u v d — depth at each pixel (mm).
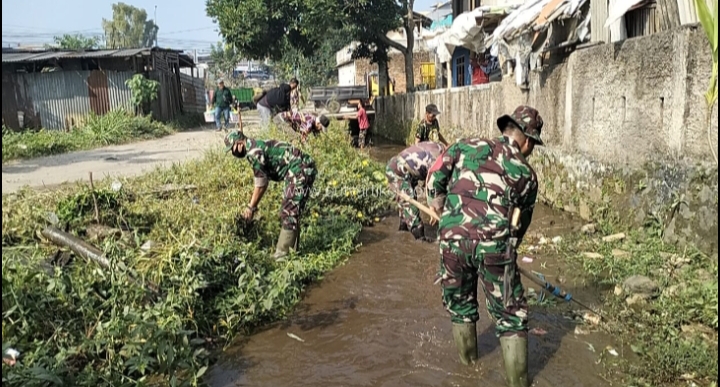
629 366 3691
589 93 7559
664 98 5859
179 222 5648
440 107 15258
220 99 18422
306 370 3840
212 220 5711
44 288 3768
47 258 4566
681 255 5266
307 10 21172
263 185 5688
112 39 61125
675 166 5598
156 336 3494
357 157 9719
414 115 18078
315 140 9586
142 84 18625
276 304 4691
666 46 5781
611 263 5410
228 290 4621
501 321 3475
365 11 20578
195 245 4781
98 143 15602
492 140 3559
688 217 5398
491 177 3424
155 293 4129
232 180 7461
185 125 22281
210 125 24141
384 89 24391
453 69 21375
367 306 4887
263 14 22141
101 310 3869
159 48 20719
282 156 5676
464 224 3434
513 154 3463
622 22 7195
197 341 3812
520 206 3514
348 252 6266
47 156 13156
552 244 6332
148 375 3621
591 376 3617
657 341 3912
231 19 22672
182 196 6891
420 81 32500
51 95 18031
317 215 6812
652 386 3434
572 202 7770
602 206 6953
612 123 6977
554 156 8398
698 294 4375
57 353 3439
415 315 4664
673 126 5707
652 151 6129
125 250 4680
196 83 29297
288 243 5738
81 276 4117
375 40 22328
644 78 6223
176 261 4520
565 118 8414
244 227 5898
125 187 6836
